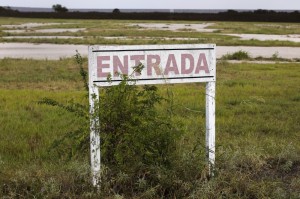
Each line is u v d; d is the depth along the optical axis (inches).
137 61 206.2
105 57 202.2
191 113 393.4
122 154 207.9
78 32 1892.2
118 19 4662.9
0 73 683.4
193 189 199.6
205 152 223.5
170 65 210.7
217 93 512.4
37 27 2444.6
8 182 209.6
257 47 1312.7
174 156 213.3
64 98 465.1
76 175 211.8
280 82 613.0
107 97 208.1
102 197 194.4
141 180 199.3
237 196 196.4
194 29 2340.1
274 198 199.2
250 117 393.4
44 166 237.0
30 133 324.2
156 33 1838.1
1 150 282.5
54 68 753.6
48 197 192.4
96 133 201.6
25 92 501.4
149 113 213.0
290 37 1829.5
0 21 3469.5
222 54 1086.4
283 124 371.2
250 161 237.8
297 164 246.7
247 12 4557.1
